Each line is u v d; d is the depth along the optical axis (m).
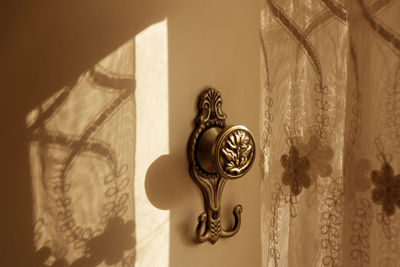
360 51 0.55
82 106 0.81
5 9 0.72
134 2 0.87
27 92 0.75
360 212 0.55
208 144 0.97
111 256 0.87
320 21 0.63
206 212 1.01
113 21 0.84
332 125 0.63
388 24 0.53
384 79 0.53
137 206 0.90
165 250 0.96
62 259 0.80
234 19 1.05
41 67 0.76
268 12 0.69
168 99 0.93
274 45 0.68
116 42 0.85
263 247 0.72
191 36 0.96
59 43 0.78
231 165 0.93
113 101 0.85
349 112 0.57
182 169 0.98
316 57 0.64
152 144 0.92
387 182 0.53
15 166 0.74
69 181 0.80
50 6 0.76
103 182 0.85
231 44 1.05
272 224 0.70
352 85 0.56
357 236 0.55
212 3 1.00
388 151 0.53
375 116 0.54
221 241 1.08
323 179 0.64
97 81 0.83
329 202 0.63
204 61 0.99
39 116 0.76
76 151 0.81
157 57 0.91
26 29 0.74
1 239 0.74
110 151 0.85
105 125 0.84
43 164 0.77
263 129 0.71
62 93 0.78
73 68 0.79
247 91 1.10
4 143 0.73
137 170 0.90
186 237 1.00
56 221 0.79
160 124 0.92
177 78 0.94
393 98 0.53
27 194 0.76
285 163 0.68
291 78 0.66
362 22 0.55
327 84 0.63
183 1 0.95
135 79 0.88
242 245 1.14
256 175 1.16
